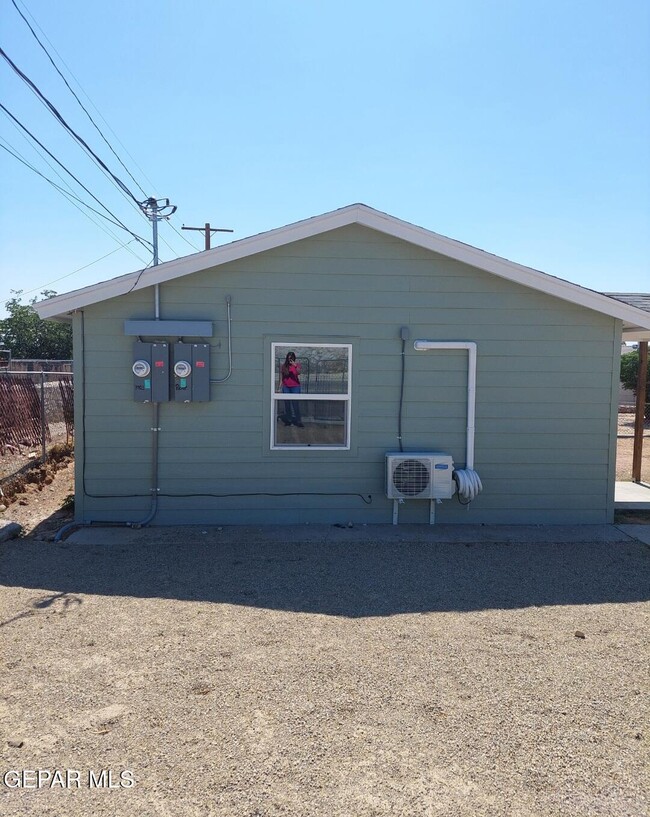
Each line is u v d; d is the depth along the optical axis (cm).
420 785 317
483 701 399
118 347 826
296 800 306
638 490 1139
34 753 340
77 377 823
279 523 852
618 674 439
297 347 843
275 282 834
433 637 497
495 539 793
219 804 303
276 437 849
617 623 534
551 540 795
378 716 379
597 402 877
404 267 847
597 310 856
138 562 682
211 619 526
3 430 1177
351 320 845
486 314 858
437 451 864
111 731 360
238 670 435
